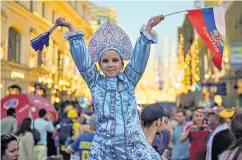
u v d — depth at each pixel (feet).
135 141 8.76
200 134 22.67
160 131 15.56
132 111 8.95
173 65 193.98
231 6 73.36
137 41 9.25
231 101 77.20
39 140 28.76
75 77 107.86
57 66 103.24
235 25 72.43
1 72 72.90
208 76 101.24
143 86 188.03
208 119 21.84
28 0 88.07
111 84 9.04
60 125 35.99
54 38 100.68
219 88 81.15
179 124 27.22
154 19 9.42
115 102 8.88
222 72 85.35
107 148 8.74
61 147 35.01
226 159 11.76
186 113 34.06
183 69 137.28
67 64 101.04
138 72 9.16
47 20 103.04
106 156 8.75
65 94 103.09
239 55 48.62
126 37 9.34
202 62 123.24
